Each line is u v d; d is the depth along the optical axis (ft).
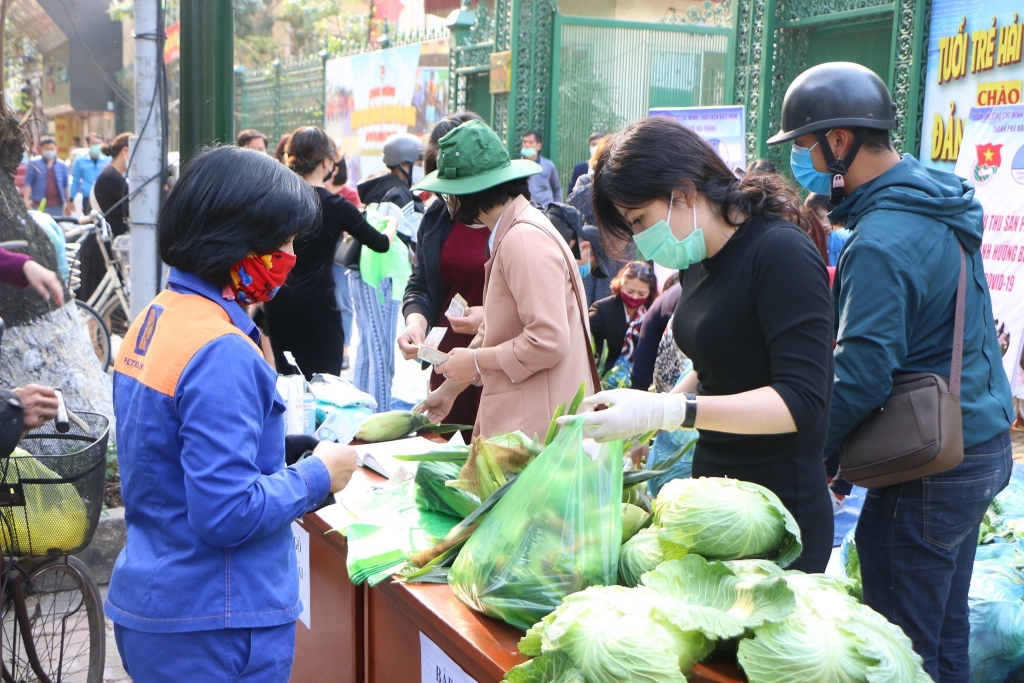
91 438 9.69
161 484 5.92
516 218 9.92
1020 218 19.84
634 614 5.33
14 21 44.09
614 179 7.09
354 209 16.71
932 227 7.87
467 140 9.78
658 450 10.97
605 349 16.69
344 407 11.76
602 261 16.92
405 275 20.06
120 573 6.16
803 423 6.62
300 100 53.78
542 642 5.46
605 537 6.38
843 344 7.74
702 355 7.39
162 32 17.94
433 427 10.79
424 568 7.22
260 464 6.15
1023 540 11.37
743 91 29.09
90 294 28.27
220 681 6.04
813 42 27.61
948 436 7.62
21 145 14.90
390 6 59.31
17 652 10.68
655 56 34.06
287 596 6.32
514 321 10.02
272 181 5.99
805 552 7.32
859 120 8.13
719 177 7.07
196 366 5.74
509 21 33.81
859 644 5.12
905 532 8.09
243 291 6.25
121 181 31.27
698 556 5.82
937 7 22.07
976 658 9.54
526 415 9.83
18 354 14.99
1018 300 19.90
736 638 5.44
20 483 8.96
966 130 21.29
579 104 33.55
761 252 6.86
